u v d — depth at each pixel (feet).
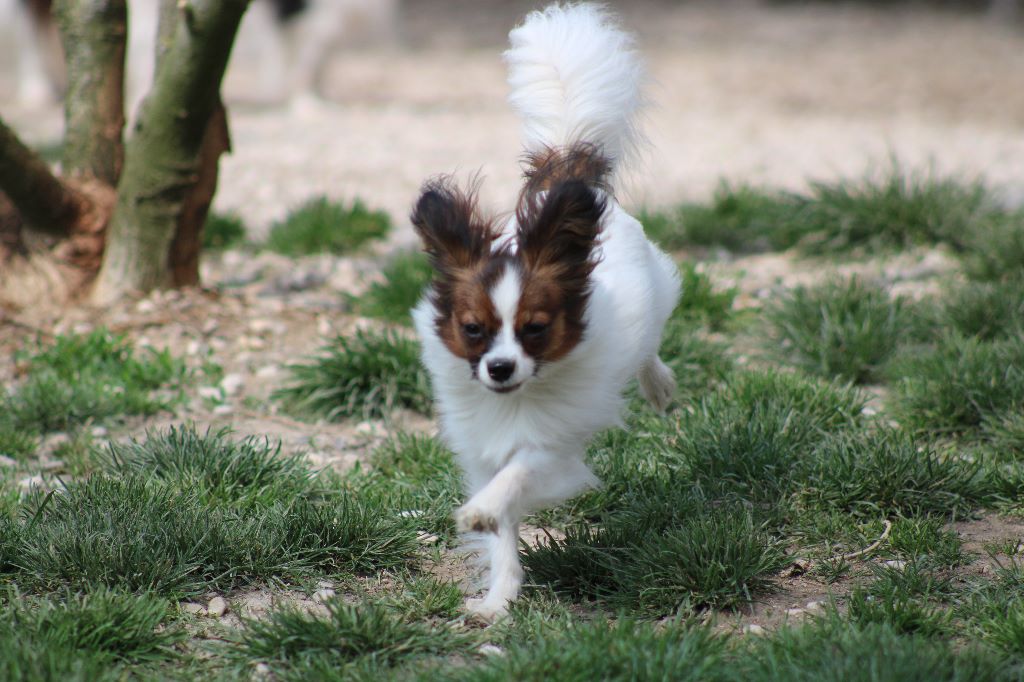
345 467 30.42
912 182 51.19
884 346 35.73
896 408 31.63
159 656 20.40
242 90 109.19
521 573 22.90
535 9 30.04
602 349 22.63
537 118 27.48
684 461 28.45
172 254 41.04
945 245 48.06
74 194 40.06
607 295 23.20
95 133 40.96
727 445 28.09
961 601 21.71
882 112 100.37
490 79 120.37
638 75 28.50
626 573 22.75
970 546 24.48
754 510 26.05
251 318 40.81
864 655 18.67
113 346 36.94
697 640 19.61
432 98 109.50
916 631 20.48
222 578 23.52
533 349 21.24
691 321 39.91
